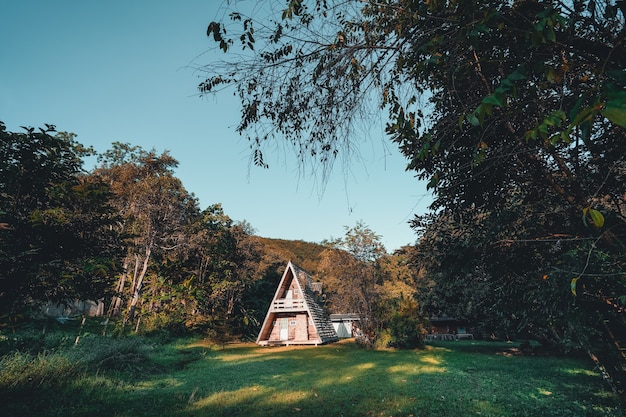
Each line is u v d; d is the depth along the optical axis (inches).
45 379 326.0
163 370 504.1
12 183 277.3
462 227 277.0
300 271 1290.6
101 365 431.2
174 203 1216.2
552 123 53.2
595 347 253.8
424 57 92.4
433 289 891.4
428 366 538.9
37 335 502.6
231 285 1250.6
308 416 275.0
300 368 541.6
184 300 1048.2
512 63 87.7
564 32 77.7
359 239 1047.6
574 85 83.2
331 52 105.4
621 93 37.6
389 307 942.4
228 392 354.0
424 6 86.0
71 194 299.7
